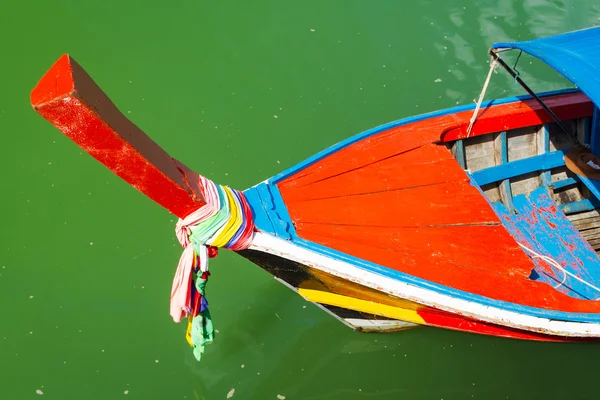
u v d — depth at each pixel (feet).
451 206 20.42
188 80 30.78
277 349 23.13
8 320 23.31
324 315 23.99
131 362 22.56
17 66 30.83
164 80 30.68
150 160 14.35
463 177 21.35
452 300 18.43
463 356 23.36
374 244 18.84
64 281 24.52
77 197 26.99
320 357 23.02
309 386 22.40
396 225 19.52
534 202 24.98
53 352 22.65
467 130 23.17
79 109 12.60
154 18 33.17
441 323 20.57
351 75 31.07
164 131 28.78
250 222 17.15
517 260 19.65
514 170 24.43
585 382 22.84
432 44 32.32
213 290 24.52
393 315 20.57
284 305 24.23
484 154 24.29
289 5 33.73
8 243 25.43
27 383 21.83
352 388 22.47
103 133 13.29
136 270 24.97
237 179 27.50
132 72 30.83
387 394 22.38
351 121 29.50
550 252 23.59
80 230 25.99
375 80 30.89
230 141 28.78
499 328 20.40
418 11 33.60
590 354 23.65
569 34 21.47
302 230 18.44
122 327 23.43
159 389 21.97
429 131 22.58
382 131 22.38
